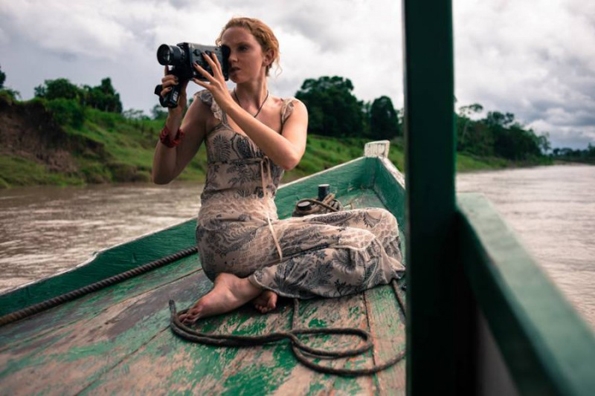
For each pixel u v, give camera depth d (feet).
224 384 4.90
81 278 7.95
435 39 2.64
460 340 2.81
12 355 5.67
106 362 5.43
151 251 9.04
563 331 1.66
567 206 58.65
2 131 90.38
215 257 6.79
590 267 25.26
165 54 6.32
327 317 6.34
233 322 6.34
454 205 2.72
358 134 213.25
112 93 149.79
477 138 262.47
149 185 90.02
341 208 9.82
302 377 4.97
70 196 67.82
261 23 7.03
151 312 6.87
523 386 1.76
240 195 6.97
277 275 6.59
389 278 7.32
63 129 94.94
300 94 215.51
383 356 5.32
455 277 2.76
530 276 2.03
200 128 7.14
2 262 28.09
